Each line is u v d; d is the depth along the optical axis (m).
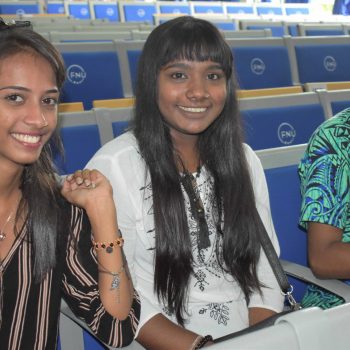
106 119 2.17
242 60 3.62
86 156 2.10
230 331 1.43
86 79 3.22
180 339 1.31
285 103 2.48
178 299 1.40
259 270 1.52
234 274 1.46
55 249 1.14
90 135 2.12
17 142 1.04
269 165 1.78
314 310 0.56
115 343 1.20
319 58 3.89
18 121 1.03
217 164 1.48
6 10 7.92
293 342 0.53
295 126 2.46
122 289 1.21
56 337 1.17
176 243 1.38
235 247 1.45
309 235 1.55
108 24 6.39
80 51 3.27
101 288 1.20
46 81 1.04
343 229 1.55
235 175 1.48
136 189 1.39
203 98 1.39
